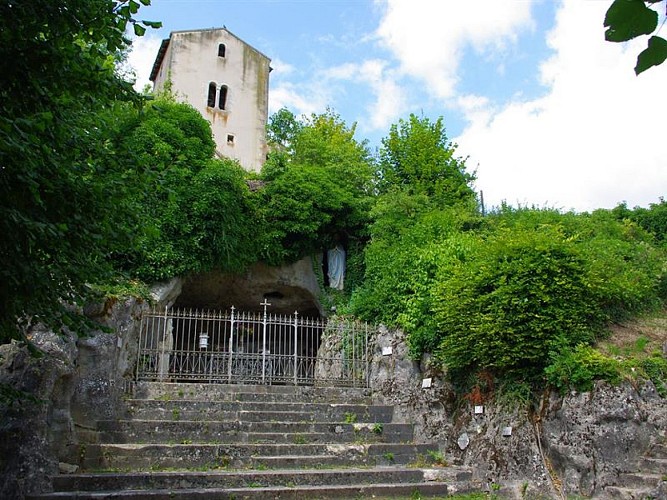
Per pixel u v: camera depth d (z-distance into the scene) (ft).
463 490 31.32
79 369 33.94
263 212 62.34
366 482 31.09
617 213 67.56
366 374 47.24
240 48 119.24
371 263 55.16
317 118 101.24
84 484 26.94
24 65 17.99
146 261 52.21
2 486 24.58
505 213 62.69
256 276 63.57
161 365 41.42
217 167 57.98
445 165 73.97
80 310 33.65
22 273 18.08
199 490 27.30
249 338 70.90
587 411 29.76
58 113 19.39
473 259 39.91
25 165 16.98
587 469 28.60
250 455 32.73
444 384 39.34
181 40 112.78
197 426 34.60
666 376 31.12
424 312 43.52
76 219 19.31
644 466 27.91
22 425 26.07
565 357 31.68
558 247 35.14
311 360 57.41
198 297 65.46
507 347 33.14
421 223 54.49
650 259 46.06
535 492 29.73
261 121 117.39
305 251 65.10
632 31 7.81
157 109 22.29
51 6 17.87
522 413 32.73
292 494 28.07
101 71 19.58
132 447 30.96
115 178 21.08
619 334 35.99
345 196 64.85
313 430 37.35
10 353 27.99
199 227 55.36
